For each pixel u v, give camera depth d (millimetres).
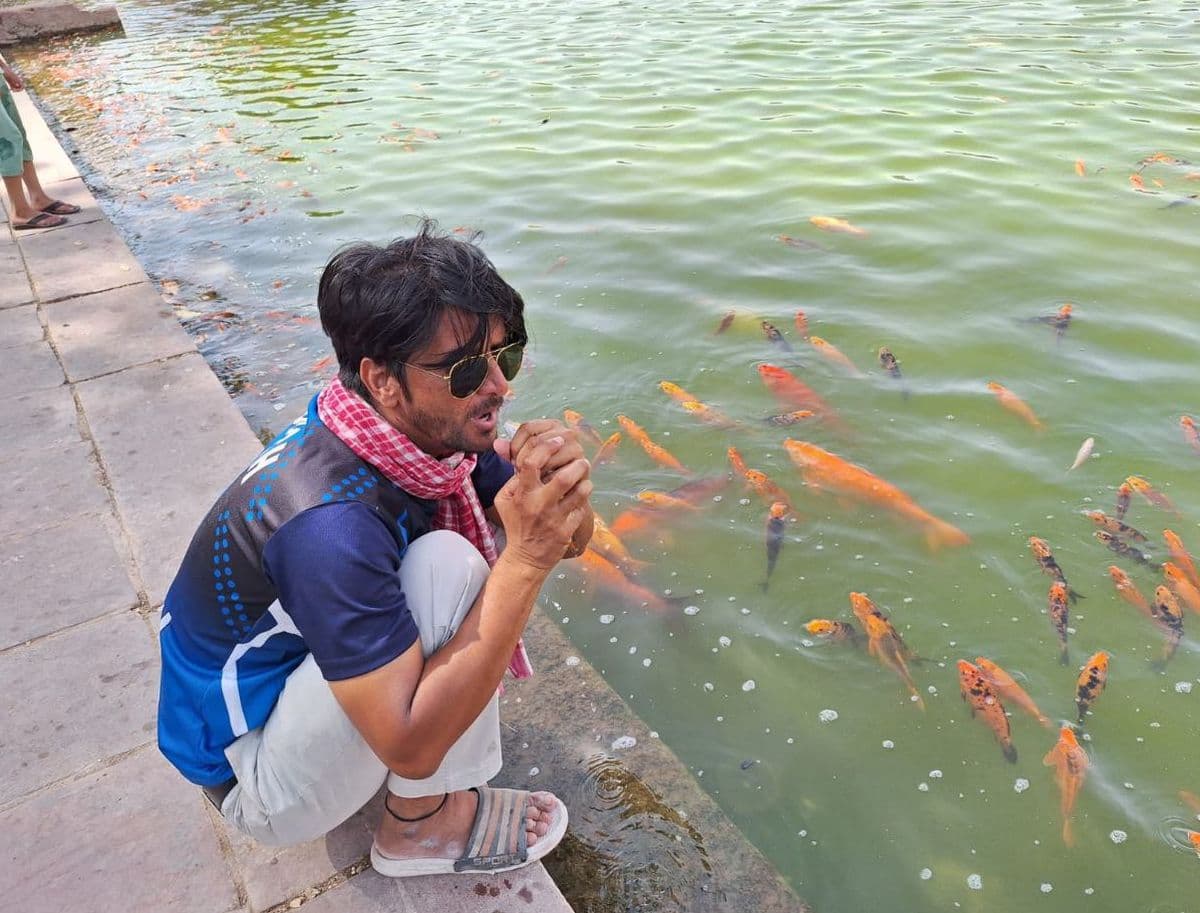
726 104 8391
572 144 7672
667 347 4832
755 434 4168
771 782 2664
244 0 15352
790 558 3479
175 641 1688
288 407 4469
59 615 2795
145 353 4293
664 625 3215
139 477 3432
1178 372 4402
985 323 4879
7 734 2404
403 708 1480
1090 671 2955
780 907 2133
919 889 2377
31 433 3734
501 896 1976
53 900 2014
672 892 2160
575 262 5703
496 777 2424
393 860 1974
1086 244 5625
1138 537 3475
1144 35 9750
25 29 13297
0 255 5438
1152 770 2674
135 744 2365
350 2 14492
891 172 6773
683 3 12492
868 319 4965
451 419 1526
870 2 11812
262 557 1502
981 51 9492
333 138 8227
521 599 1542
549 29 11609
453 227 6215
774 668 3045
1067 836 2504
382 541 1497
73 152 8445
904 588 3324
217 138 8492
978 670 2984
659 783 2408
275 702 1654
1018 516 3611
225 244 6289
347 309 1451
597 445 4145
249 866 2062
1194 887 2369
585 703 2635
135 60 11742
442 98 9148
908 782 2660
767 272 5500
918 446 4020
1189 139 7066
